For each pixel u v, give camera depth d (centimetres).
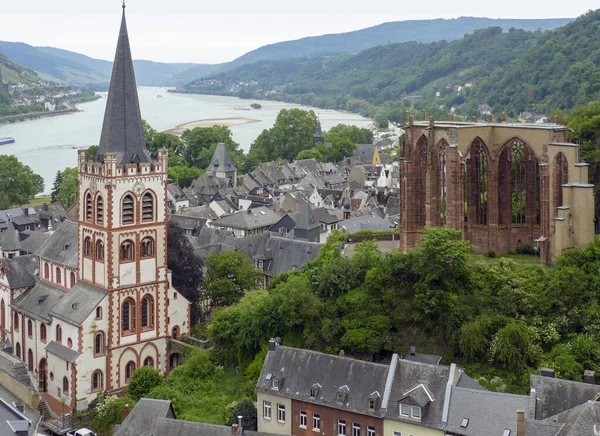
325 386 10038
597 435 7775
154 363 13788
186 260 15038
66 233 14738
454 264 11206
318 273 12425
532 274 11456
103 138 13375
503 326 10769
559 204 11912
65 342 13188
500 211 12694
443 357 10950
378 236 15150
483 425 8788
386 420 9412
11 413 8981
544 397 8925
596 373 9912
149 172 13350
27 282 14825
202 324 15088
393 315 11419
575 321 10706
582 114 15162
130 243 13300
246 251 18650
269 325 12112
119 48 13325
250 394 11450
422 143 13050
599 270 10925
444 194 12938
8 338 14900
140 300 13500
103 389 13162
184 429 9312
